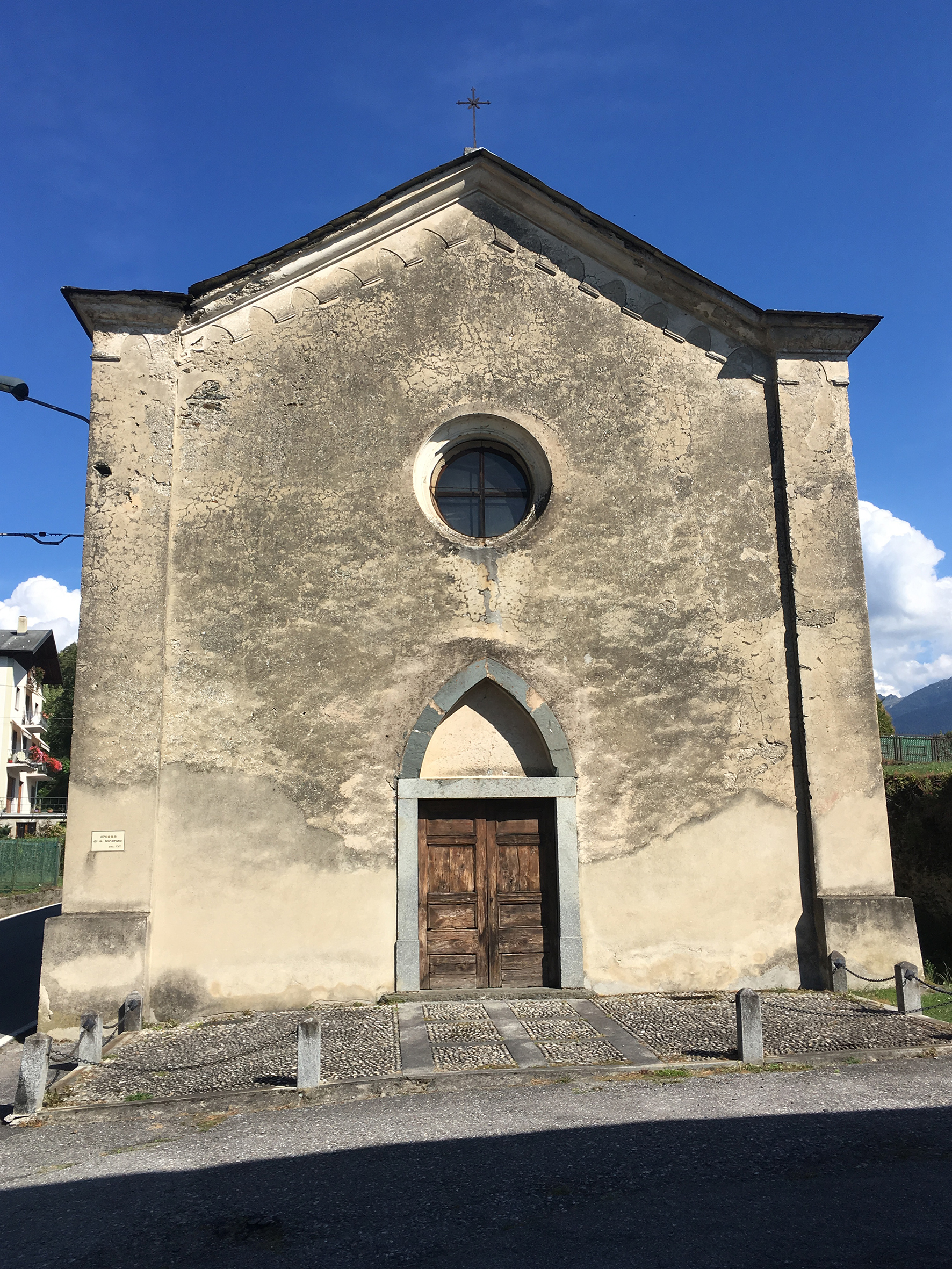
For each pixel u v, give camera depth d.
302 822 8.65
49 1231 4.29
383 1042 7.11
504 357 9.68
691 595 9.44
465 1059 6.66
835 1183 4.43
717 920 8.88
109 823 8.34
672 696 9.23
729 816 9.07
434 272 9.76
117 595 8.76
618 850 8.90
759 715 9.30
